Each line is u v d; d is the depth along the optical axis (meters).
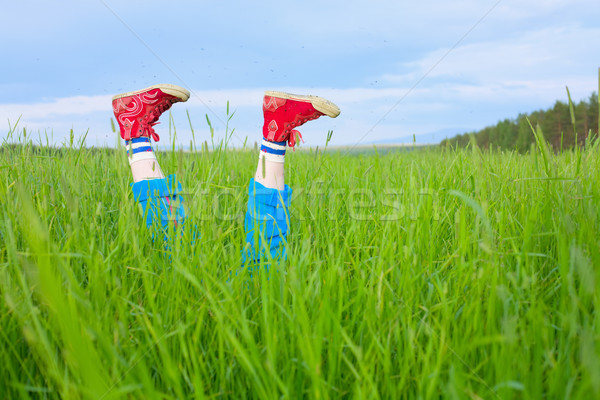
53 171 2.45
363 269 1.43
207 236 1.62
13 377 1.02
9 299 1.01
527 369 1.00
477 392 1.02
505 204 1.92
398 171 2.97
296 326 1.04
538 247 1.59
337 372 1.08
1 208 1.77
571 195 1.70
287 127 1.94
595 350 0.95
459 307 1.31
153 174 2.07
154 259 1.55
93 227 1.54
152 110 2.10
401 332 1.19
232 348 1.11
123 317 1.13
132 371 0.99
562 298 1.10
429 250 1.51
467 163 2.69
